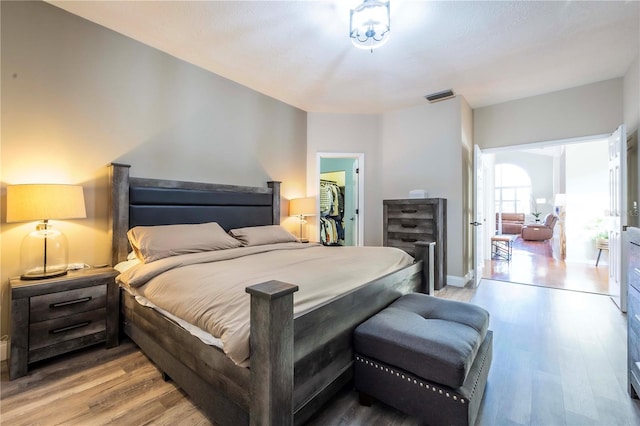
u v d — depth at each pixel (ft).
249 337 3.84
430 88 12.19
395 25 7.91
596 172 18.29
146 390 5.62
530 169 36.94
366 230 15.25
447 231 13.32
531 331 8.27
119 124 8.54
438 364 4.36
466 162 13.74
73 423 4.75
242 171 11.83
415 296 6.91
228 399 4.21
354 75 10.99
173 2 7.20
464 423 4.18
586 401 5.29
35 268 7.09
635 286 5.31
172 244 7.69
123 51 8.61
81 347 6.86
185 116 10.04
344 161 19.92
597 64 10.16
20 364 6.03
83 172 7.89
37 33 7.17
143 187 8.68
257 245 9.70
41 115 7.23
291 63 10.13
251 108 12.19
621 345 7.41
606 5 7.16
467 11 7.36
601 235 17.81
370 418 4.87
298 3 7.17
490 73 10.81
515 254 22.18
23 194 6.40
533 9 7.30
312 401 4.37
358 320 5.56
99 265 8.12
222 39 8.74
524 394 5.49
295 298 4.54
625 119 10.85
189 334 5.02
